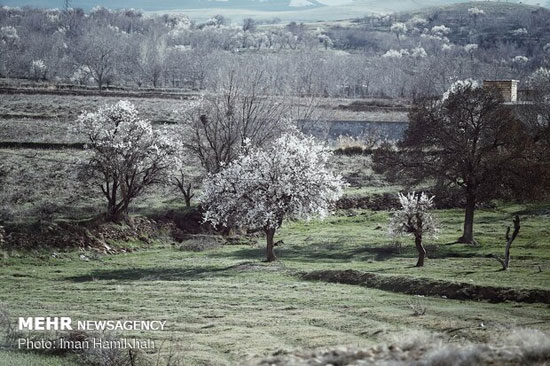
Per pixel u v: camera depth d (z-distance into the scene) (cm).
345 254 5994
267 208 5609
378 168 6919
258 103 7975
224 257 6003
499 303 3850
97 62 19775
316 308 3881
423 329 3247
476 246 6144
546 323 3266
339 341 3114
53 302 4191
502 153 6431
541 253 5681
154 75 19888
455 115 6550
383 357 2131
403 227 5191
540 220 7294
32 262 5556
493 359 1975
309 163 5819
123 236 6350
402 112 14725
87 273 5247
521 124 6925
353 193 8231
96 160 6475
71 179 7531
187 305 4059
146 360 2938
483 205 8081
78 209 6638
